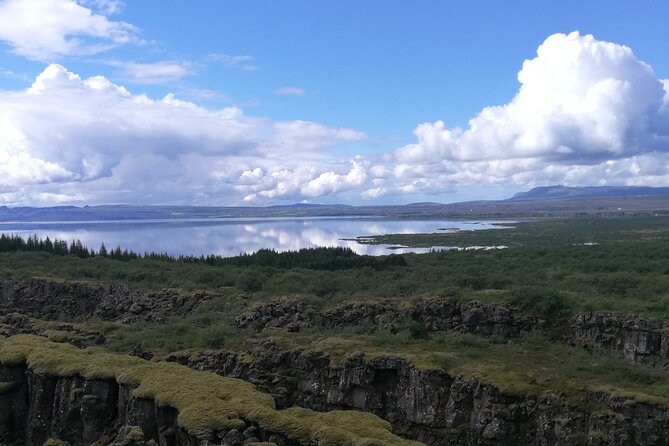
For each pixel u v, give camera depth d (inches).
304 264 5064.0
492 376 2159.2
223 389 2038.6
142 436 1819.6
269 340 2711.6
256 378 2479.1
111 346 2844.5
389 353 2394.2
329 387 2420.0
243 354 2603.3
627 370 2253.9
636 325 2507.4
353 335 2783.0
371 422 1868.8
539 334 2711.6
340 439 1676.9
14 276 4247.0
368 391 2340.1
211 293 3826.3
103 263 4975.4
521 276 3841.0
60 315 3784.5
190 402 1902.1
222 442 1732.3
